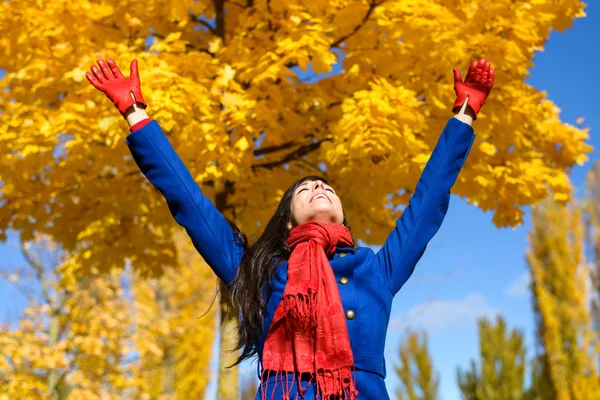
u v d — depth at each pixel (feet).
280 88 16.05
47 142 16.38
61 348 34.60
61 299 36.76
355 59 16.06
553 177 19.27
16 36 15.69
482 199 17.29
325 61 14.78
